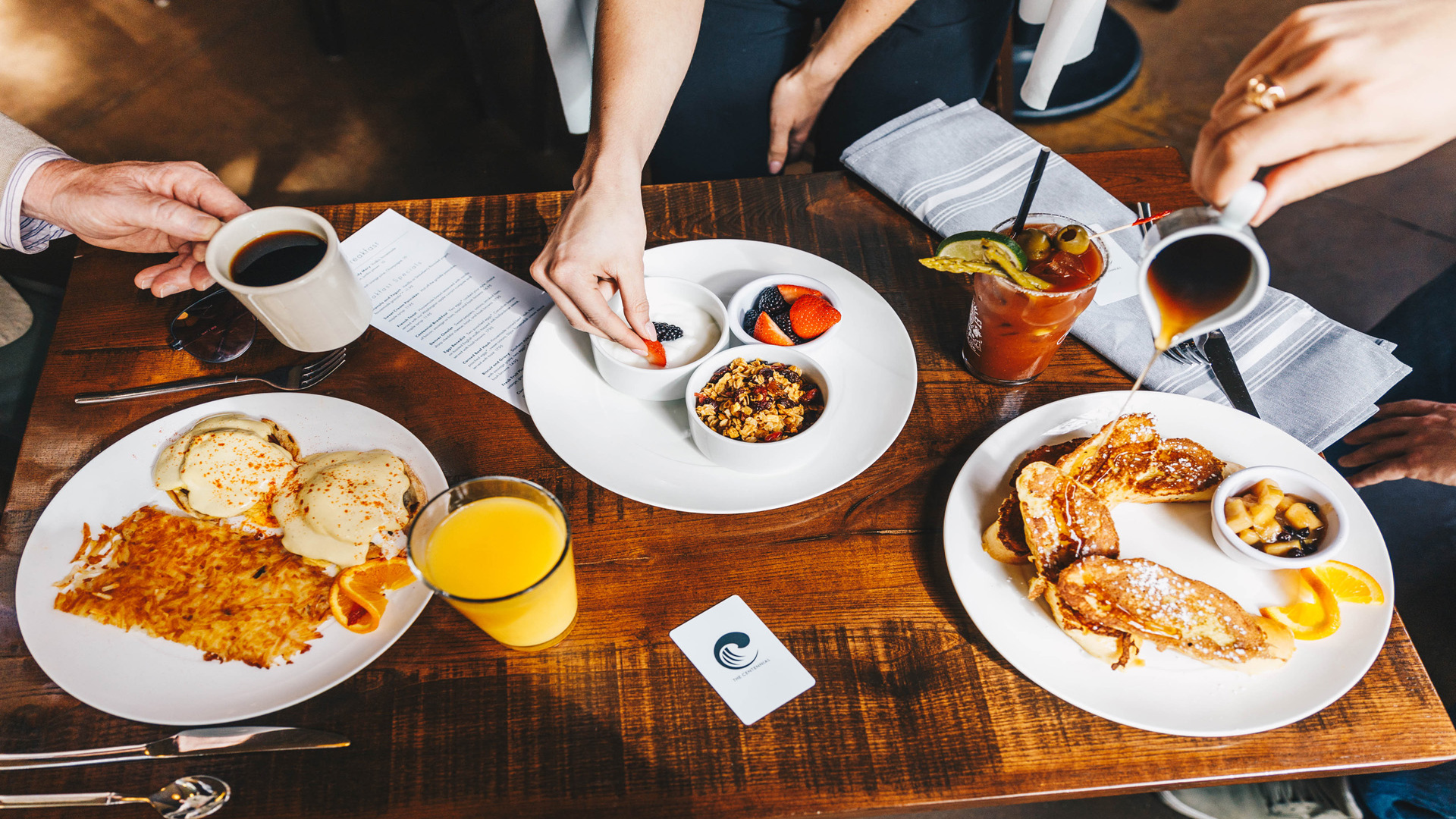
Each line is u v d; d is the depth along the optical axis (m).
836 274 1.24
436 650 0.93
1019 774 0.85
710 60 1.79
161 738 0.87
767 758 0.87
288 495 1.00
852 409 1.11
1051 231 1.03
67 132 2.96
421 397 1.14
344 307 1.08
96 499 1.01
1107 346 1.15
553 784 0.86
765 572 0.98
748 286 1.18
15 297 1.59
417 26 3.33
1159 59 3.12
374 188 2.79
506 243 1.32
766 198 1.37
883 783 0.85
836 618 0.95
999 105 2.12
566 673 0.92
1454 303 1.60
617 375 1.10
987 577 0.94
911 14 1.71
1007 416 1.11
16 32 3.28
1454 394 1.51
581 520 1.02
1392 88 0.73
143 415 1.11
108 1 3.40
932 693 0.90
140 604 0.93
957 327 1.21
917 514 1.03
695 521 1.02
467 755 0.87
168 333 1.19
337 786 0.85
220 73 3.15
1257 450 1.03
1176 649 0.86
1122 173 1.38
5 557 1.00
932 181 1.33
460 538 0.89
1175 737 0.86
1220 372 1.12
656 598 0.97
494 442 1.09
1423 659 1.30
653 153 2.02
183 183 1.18
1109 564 0.89
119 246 1.25
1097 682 0.87
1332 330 1.17
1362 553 0.94
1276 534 0.92
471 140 2.93
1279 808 1.36
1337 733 0.86
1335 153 0.76
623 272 1.09
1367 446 1.42
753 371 1.08
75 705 0.89
